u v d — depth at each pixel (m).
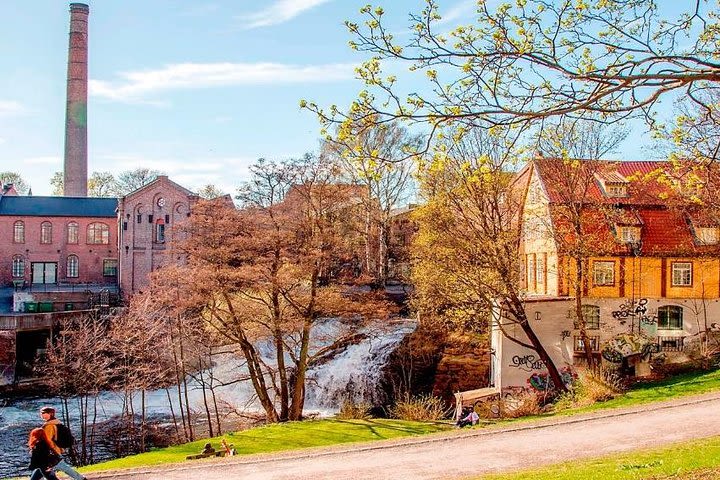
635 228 40.56
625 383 36.19
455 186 34.72
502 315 36.78
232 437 29.27
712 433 22.27
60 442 16.64
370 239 59.34
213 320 40.12
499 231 35.53
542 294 44.41
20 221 76.12
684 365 37.69
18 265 75.94
